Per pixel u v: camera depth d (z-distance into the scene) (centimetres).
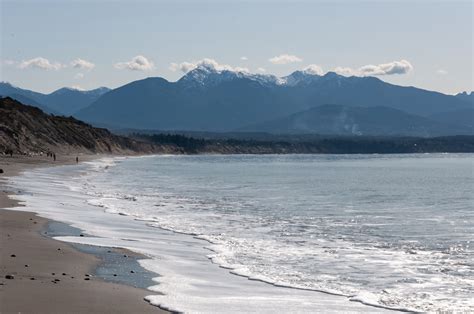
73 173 12950
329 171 18400
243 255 3634
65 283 2566
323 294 2717
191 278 2873
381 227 5209
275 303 2461
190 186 10375
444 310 2470
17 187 7938
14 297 2286
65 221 4712
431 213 6544
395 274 3189
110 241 3862
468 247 4122
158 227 4744
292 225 5247
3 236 3750
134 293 2472
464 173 17925
